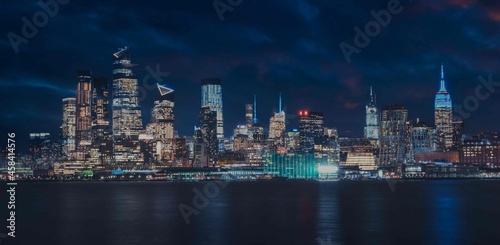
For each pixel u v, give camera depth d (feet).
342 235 395.14
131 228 447.01
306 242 364.99
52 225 474.08
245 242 367.25
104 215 570.05
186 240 379.35
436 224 461.78
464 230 420.77
